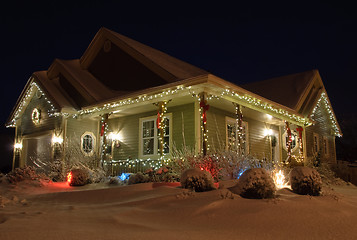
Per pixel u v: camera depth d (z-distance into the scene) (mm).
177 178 11516
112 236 4426
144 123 16234
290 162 17375
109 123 17703
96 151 17609
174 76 14094
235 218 5746
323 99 24375
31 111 19406
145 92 13227
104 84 17906
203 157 11414
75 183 12773
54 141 17000
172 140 14734
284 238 4809
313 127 23438
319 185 8391
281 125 20828
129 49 16516
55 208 7320
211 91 12508
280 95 21344
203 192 7773
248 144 17750
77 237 4293
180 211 6195
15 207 7527
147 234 4613
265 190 7172
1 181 12547
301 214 6020
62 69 18219
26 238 4125
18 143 19969
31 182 12477
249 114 17297
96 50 18781
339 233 5129
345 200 8195
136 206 7016
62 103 16766
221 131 15711
